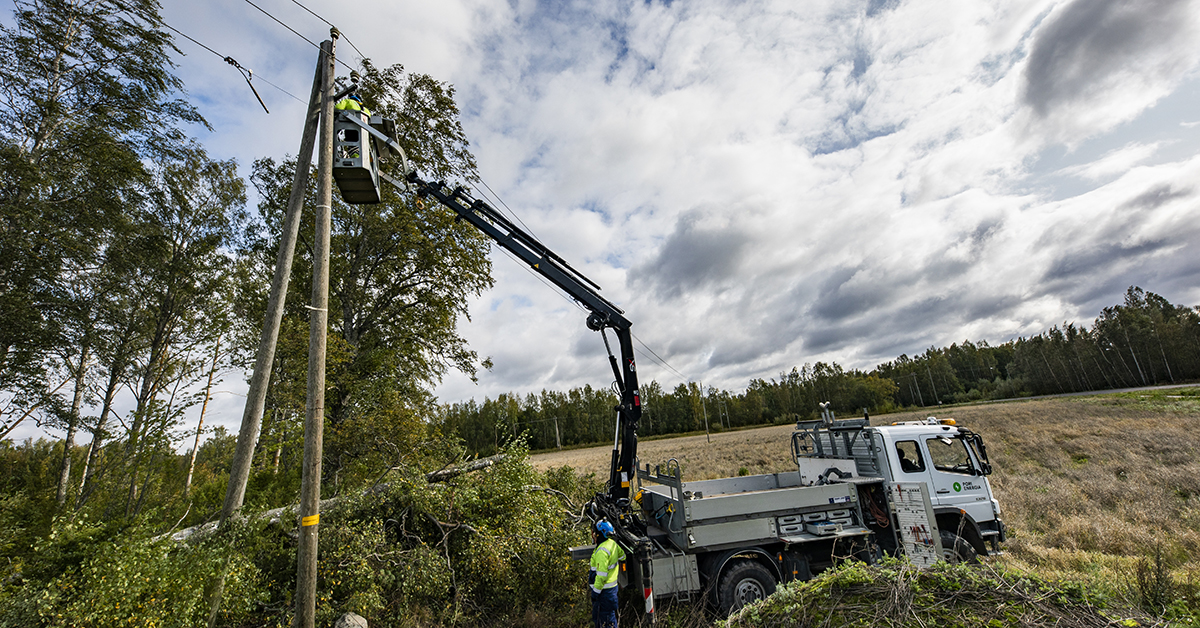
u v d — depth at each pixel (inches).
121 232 685.9
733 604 252.1
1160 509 403.2
